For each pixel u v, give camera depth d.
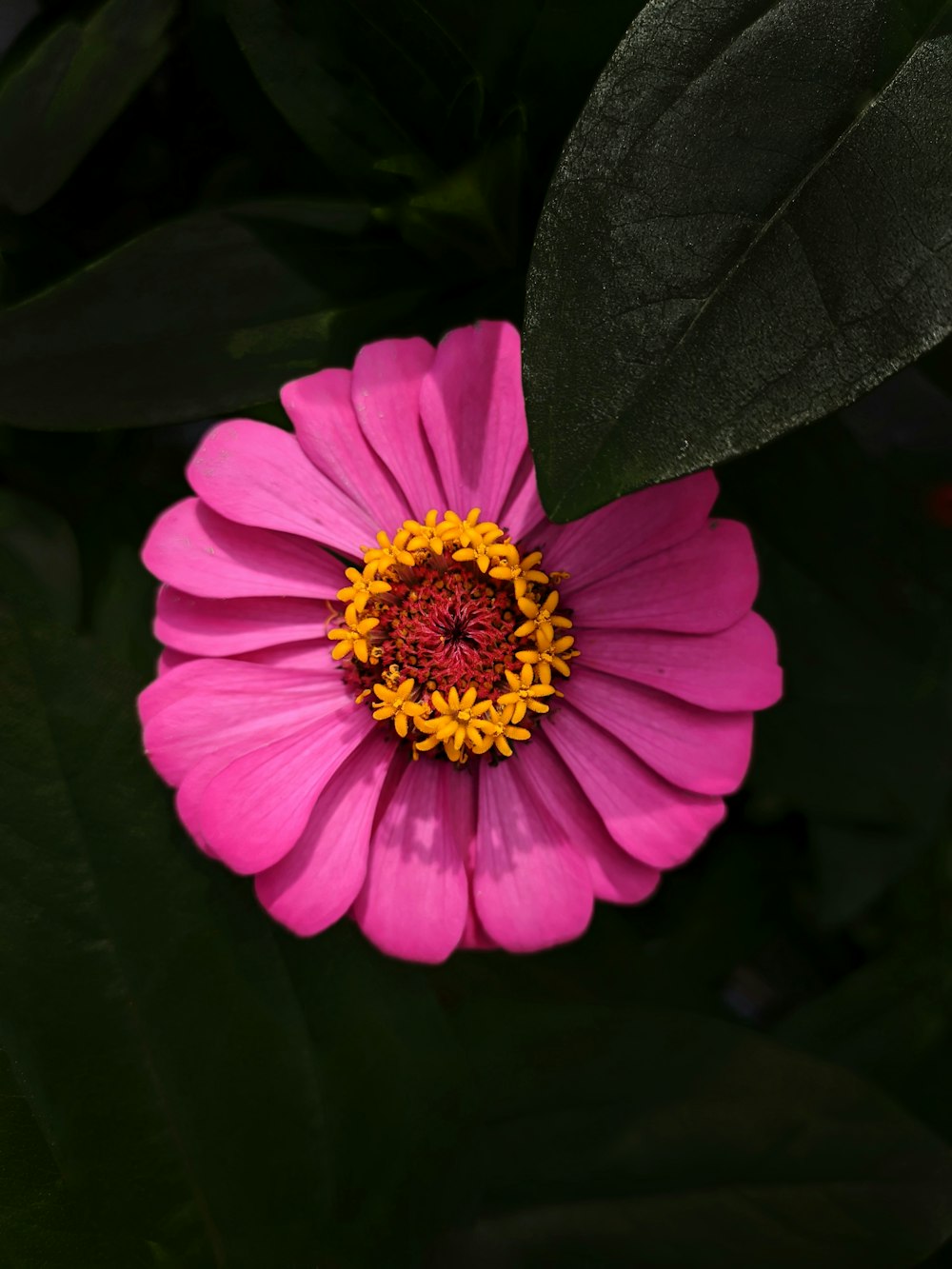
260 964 0.25
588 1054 0.25
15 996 0.24
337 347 0.25
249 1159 0.25
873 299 0.21
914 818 0.27
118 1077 0.24
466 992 0.26
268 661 0.25
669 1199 0.25
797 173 0.22
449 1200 0.25
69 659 0.24
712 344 0.21
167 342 0.24
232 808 0.24
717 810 0.24
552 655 0.25
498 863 0.25
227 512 0.24
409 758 0.25
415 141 0.25
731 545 0.24
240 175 0.27
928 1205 0.24
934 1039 0.28
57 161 0.25
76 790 0.24
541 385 0.21
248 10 0.24
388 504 0.25
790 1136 0.25
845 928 0.30
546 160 0.25
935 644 0.27
